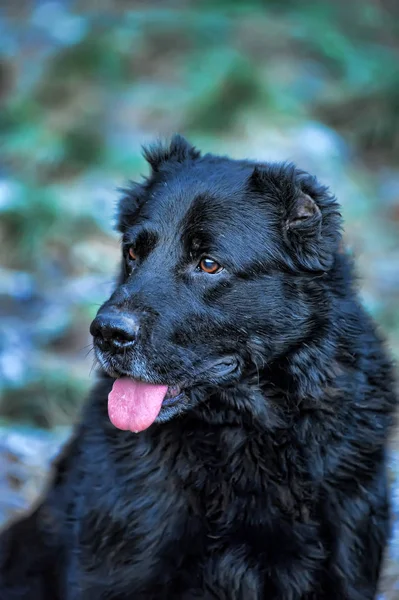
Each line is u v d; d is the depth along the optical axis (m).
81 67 18.70
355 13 23.50
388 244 15.12
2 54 19.22
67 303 12.84
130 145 16.73
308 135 17.12
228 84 17.66
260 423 5.85
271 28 21.14
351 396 5.83
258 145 16.72
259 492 5.81
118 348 5.60
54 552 6.30
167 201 5.98
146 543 5.69
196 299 5.72
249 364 5.86
